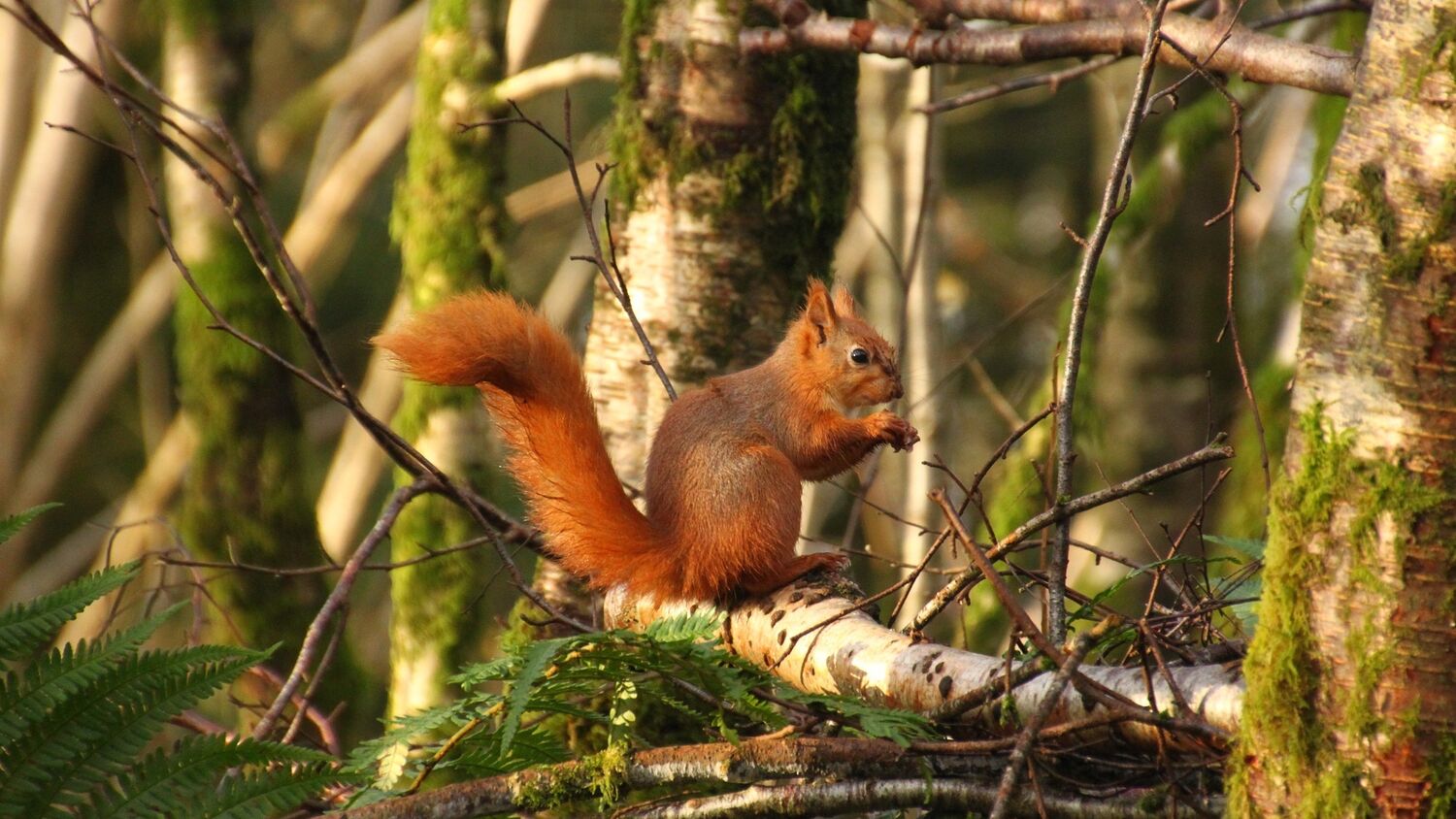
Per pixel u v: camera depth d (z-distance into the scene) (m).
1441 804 4.89
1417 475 4.96
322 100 26.98
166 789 5.94
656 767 6.03
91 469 28.91
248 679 12.02
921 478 16.47
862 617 7.32
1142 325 19.78
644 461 10.32
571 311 26.48
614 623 8.44
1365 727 4.98
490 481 12.39
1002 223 34.00
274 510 13.11
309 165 31.28
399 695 12.18
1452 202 4.90
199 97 13.48
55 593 6.46
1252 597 6.78
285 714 11.73
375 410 24.19
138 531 22.31
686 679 6.54
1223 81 8.59
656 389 10.29
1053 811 5.55
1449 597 4.93
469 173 12.42
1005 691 5.89
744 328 10.30
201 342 13.14
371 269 30.92
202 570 12.83
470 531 12.16
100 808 5.88
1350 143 5.14
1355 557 5.04
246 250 13.38
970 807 5.67
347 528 23.62
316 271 29.50
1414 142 4.99
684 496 8.30
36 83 24.38
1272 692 5.15
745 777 5.94
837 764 5.87
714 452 8.36
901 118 26.11
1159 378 19.73
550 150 30.52
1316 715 5.09
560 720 9.50
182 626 18.02
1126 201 6.48
